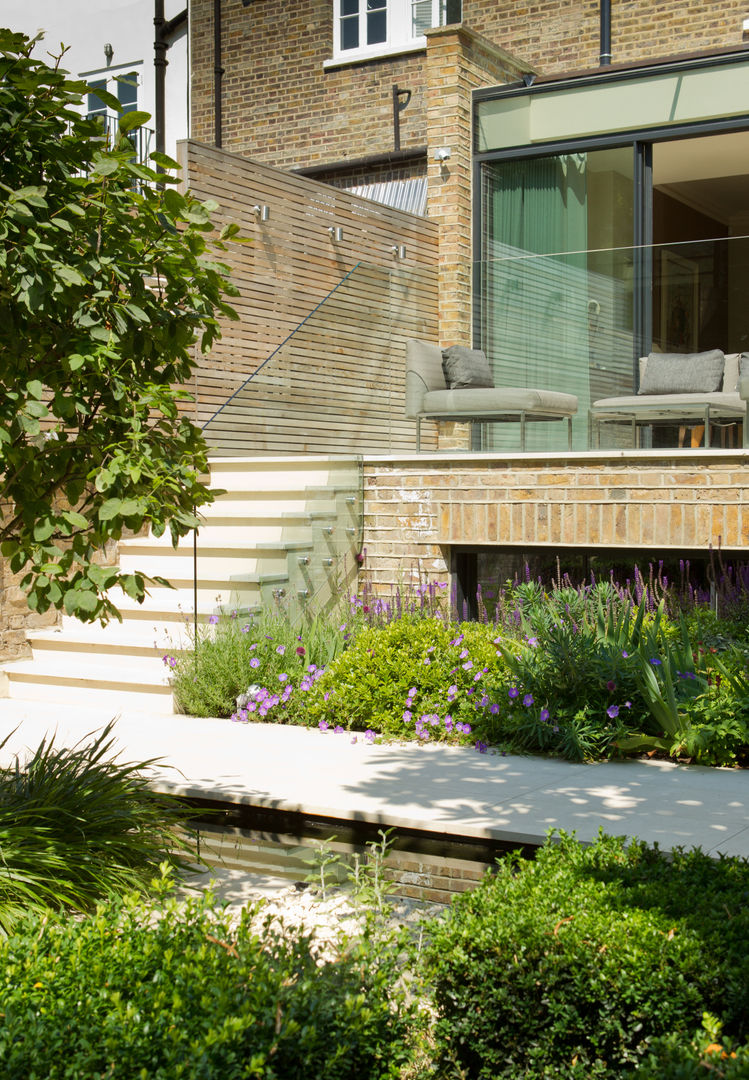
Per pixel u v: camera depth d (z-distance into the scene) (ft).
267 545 26.86
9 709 25.84
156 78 50.39
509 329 31.07
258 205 34.32
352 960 9.07
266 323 34.78
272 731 23.24
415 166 46.78
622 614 24.17
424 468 30.48
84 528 12.64
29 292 11.20
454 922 9.78
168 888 10.59
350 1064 8.08
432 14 47.83
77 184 12.40
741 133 37.81
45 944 9.11
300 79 49.90
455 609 30.60
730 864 11.03
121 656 27.55
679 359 28.14
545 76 39.70
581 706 21.33
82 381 12.50
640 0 43.78
